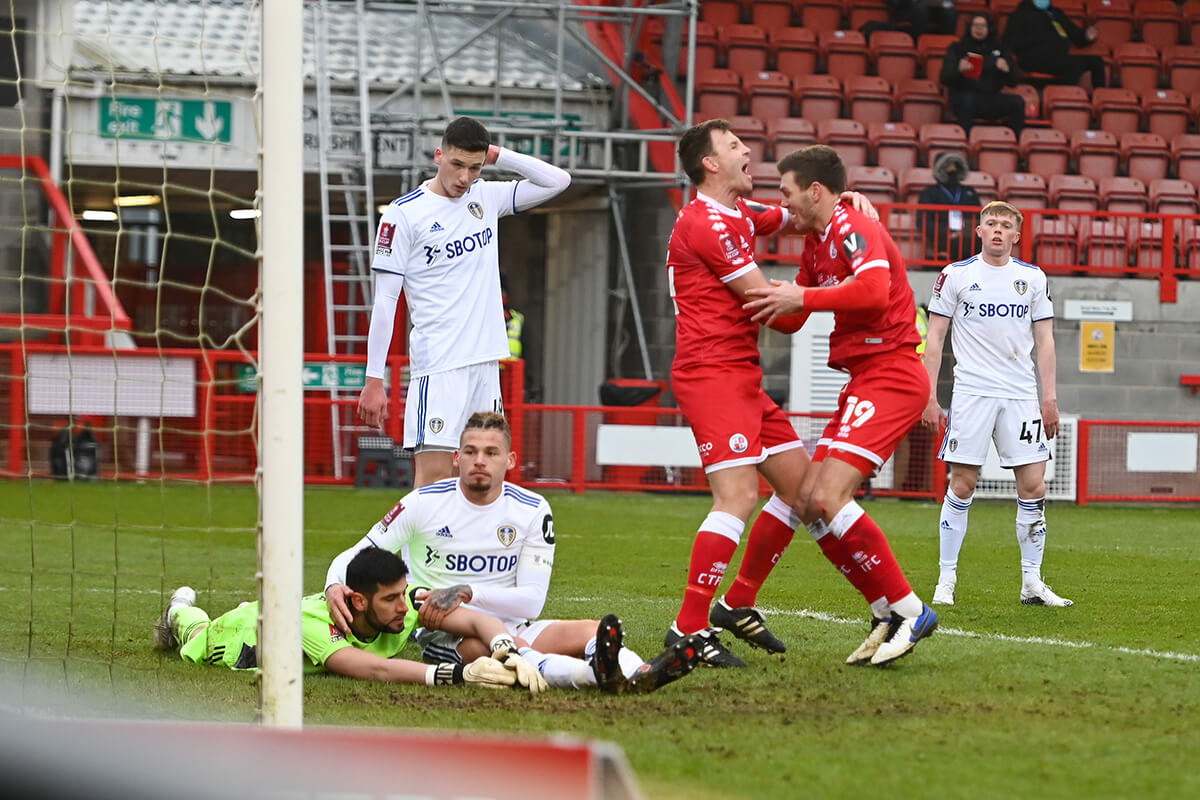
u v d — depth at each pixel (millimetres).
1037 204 56094
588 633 16234
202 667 17125
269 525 13031
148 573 27328
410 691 15477
